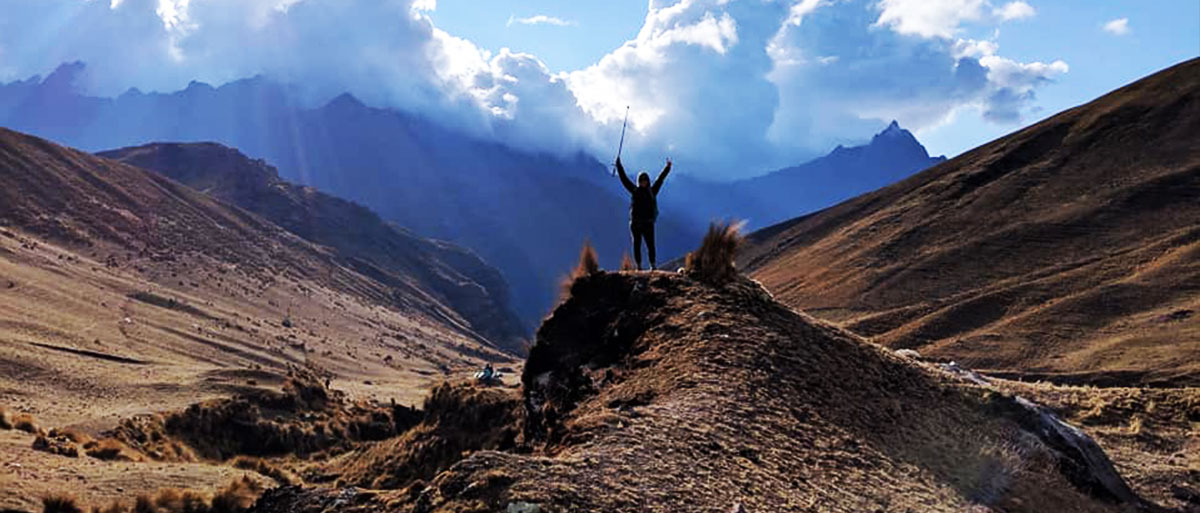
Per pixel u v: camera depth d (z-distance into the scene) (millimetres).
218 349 106062
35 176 180125
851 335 18953
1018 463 14812
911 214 156125
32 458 26594
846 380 16141
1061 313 92562
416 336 193625
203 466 30516
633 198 19906
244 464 40344
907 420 15391
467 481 10117
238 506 21578
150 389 60656
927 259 130625
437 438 28906
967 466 14297
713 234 20406
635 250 20031
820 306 124750
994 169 161250
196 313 126188
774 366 15617
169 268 158750
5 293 94500
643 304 18484
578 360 17625
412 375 136375
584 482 10312
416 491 10523
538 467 10547
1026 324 91875
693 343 16297
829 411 14734
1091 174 142375
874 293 123500
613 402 14664
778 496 11172
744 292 18906
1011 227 132125
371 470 30062
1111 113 161500
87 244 155500
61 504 19812
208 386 61375
